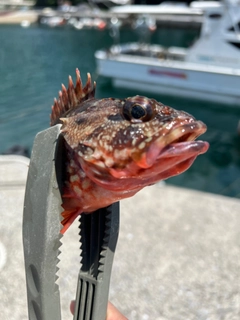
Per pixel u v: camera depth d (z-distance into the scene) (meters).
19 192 0.39
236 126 1.33
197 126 0.12
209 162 1.05
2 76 2.04
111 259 0.16
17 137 1.17
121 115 0.13
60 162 0.13
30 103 1.52
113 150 0.13
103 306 0.16
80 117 0.14
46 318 0.14
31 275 0.14
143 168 0.13
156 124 0.13
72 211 0.14
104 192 0.13
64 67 2.23
